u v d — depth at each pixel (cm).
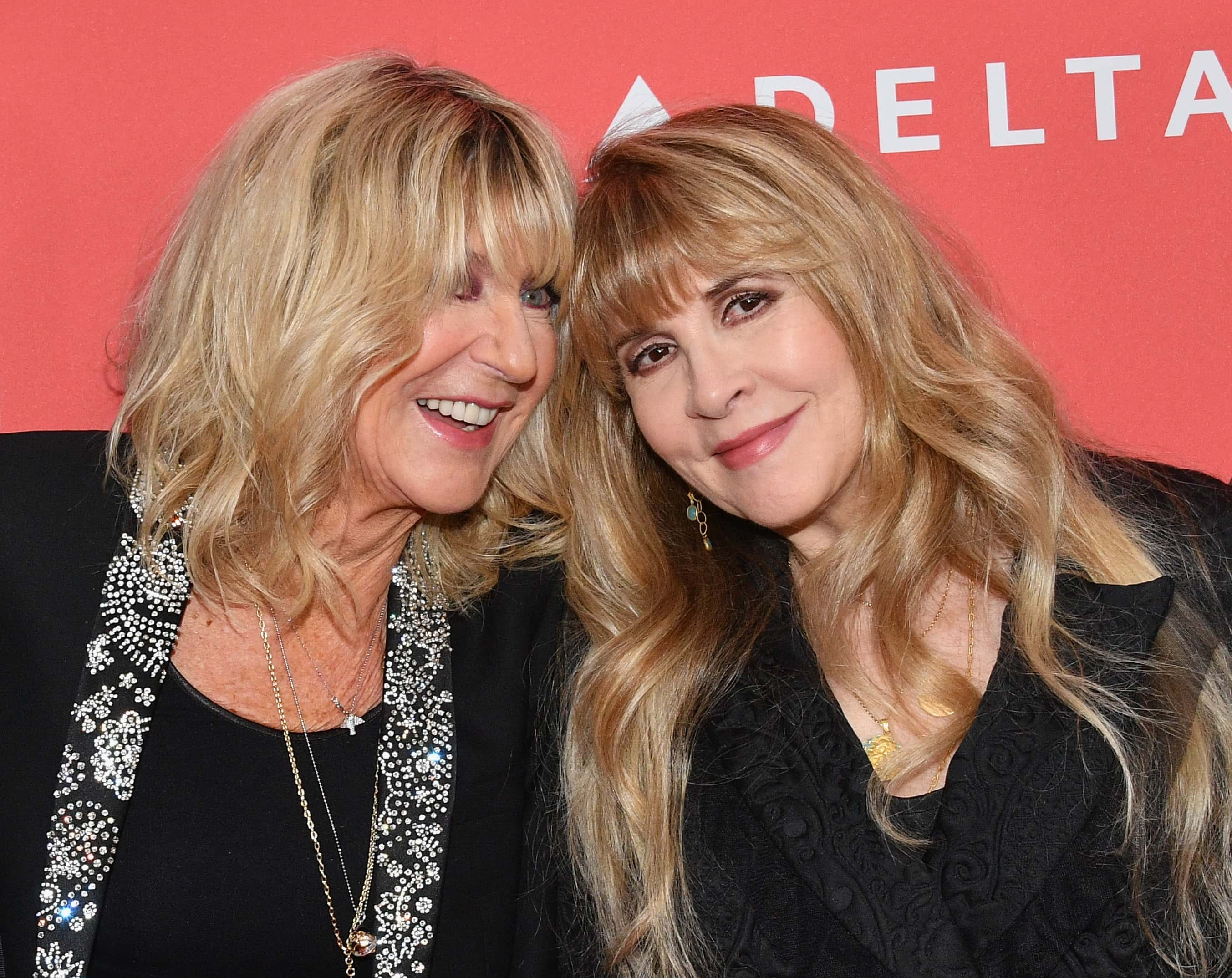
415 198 138
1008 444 157
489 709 162
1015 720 144
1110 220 192
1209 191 192
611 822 160
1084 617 151
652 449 173
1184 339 192
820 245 147
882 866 140
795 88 191
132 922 139
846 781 146
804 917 145
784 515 151
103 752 137
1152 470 173
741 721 155
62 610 142
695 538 176
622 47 191
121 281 189
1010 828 138
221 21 188
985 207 192
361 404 142
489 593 173
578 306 155
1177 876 140
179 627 146
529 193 144
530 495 175
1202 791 142
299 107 146
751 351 147
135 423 153
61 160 188
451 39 190
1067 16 191
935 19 191
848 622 161
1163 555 158
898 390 155
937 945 135
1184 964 139
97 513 149
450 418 149
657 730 159
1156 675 147
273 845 145
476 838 156
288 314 141
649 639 163
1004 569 157
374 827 149
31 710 139
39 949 132
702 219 144
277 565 146
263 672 150
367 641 159
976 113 191
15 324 188
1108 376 192
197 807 143
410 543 167
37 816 136
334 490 147
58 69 188
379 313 137
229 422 146
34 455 154
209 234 149
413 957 145
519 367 145
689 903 151
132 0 187
